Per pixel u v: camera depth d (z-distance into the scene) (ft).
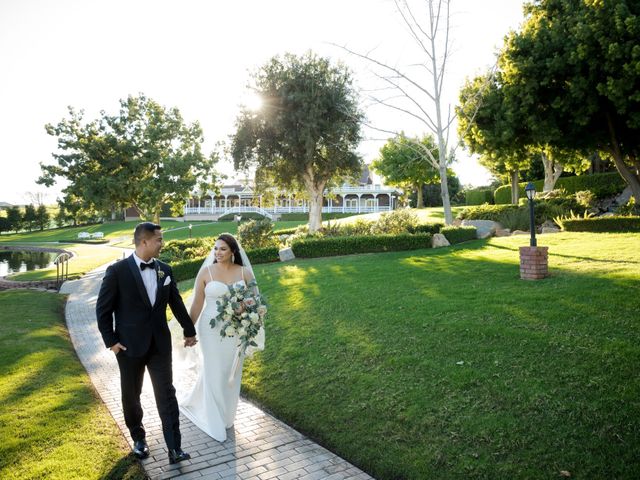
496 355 17.03
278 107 89.25
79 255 104.17
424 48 59.47
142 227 13.43
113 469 12.66
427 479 11.93
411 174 159.53
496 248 45.37
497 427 13.20
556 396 13.94
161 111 98.48
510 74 67.97
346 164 95.14
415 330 20.75
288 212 203.51
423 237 53.31
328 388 17.49
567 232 50.55
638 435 11.80
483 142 77.10
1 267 97.04
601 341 16.46
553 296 22.07
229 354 15.28
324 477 12.48
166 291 13.75
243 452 13.94
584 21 60.85
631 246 34.96
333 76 90.58
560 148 75.61
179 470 12.85
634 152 73.56
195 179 95.66
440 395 15.31
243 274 16.01
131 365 13.25
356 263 44.06
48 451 13.20
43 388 18.38
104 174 96.17
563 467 11.38
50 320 33.76
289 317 26.63
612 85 57.11
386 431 14.21
